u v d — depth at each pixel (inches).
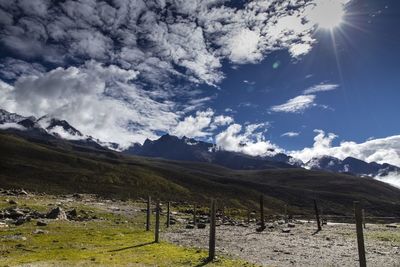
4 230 2028.8
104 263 1234.6
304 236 2315.5
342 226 3186.5
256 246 1812.3
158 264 1238.9
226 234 2373.3
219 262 1290.6
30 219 2474.2
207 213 4731.8
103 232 2183.8
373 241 2046.0
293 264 1333.7
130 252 1509.6
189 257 1389.0
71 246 1658.5
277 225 3287.4
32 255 1409.9
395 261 1401.3
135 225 2736.2
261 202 2913.4
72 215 2923.2
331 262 1380.4
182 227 2795.3
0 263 1225.4
